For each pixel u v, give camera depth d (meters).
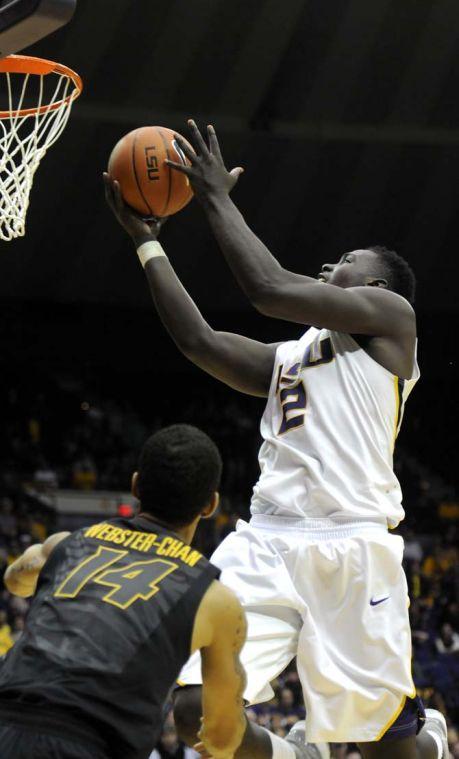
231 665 2.60
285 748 3.28
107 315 21.05
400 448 25.12
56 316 20.80
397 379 3.39
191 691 3.13
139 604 2.49
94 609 2.48
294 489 3.33
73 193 17.72
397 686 3.19
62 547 2.66
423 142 17.47
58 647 2.43
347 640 3.22
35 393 23.52
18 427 22.58
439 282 20.14
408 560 17.27
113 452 22.83
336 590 3.24
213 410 24.98
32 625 2.50
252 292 3.22
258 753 3.21
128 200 3.45
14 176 4.84
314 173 17.98
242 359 3.58
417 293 20.30
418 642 13.74
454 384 24.81
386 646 3.19
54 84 13.97
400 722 3.24
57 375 25.02
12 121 4.93
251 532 3.38
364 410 3.36
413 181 18.34
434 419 25.16
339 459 3.32
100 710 2.37
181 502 2.63
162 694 2.46
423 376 23.06
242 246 3.23
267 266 3.22
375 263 3.64
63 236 18.64
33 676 2.39
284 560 3.28
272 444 3.44
